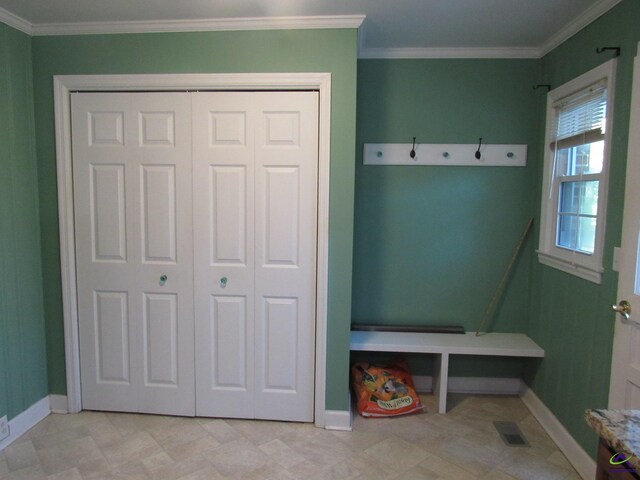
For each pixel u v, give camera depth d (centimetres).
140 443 228
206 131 237
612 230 190
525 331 290
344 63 226
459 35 249
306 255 241
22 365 238
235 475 204
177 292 248
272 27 226
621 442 89
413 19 226
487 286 289
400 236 289
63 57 237
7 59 224
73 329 253
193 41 231
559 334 238
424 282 291
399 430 245
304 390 249
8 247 228
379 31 244
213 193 241
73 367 255
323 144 229
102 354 256
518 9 212
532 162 279
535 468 212
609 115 192
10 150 228
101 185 245
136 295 250
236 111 235
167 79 233
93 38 235
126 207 245
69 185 245
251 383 251
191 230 244
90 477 201
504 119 278
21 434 235
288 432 241
